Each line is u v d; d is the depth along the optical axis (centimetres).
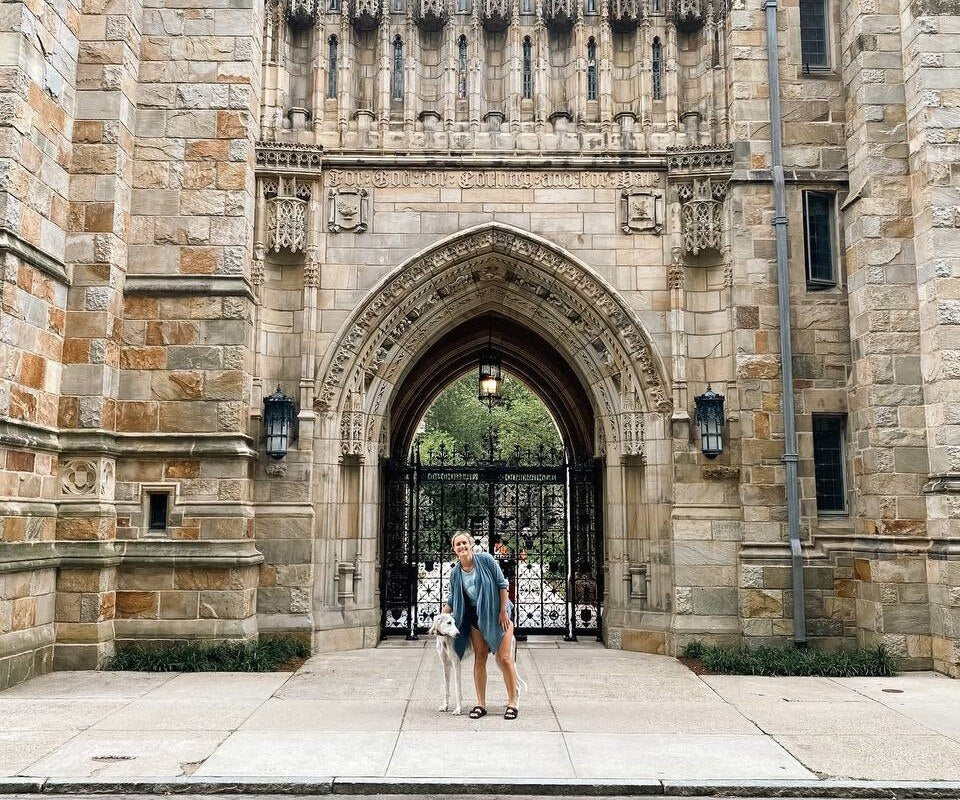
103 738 756
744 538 1227
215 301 1205
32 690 959
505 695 955
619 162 1319
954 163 1165
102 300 1139
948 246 1152
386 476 1495
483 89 1362
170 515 1159
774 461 1239
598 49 1365
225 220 1221
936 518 1124
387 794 641
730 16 1336
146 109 1239
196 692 953
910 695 969
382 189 1321
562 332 1378
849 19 1297
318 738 759
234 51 1258
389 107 1349
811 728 812
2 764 680
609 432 1343
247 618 1163
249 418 1233
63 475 1103
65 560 1079
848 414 1262
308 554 1223
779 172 1280
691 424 1273
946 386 1127
